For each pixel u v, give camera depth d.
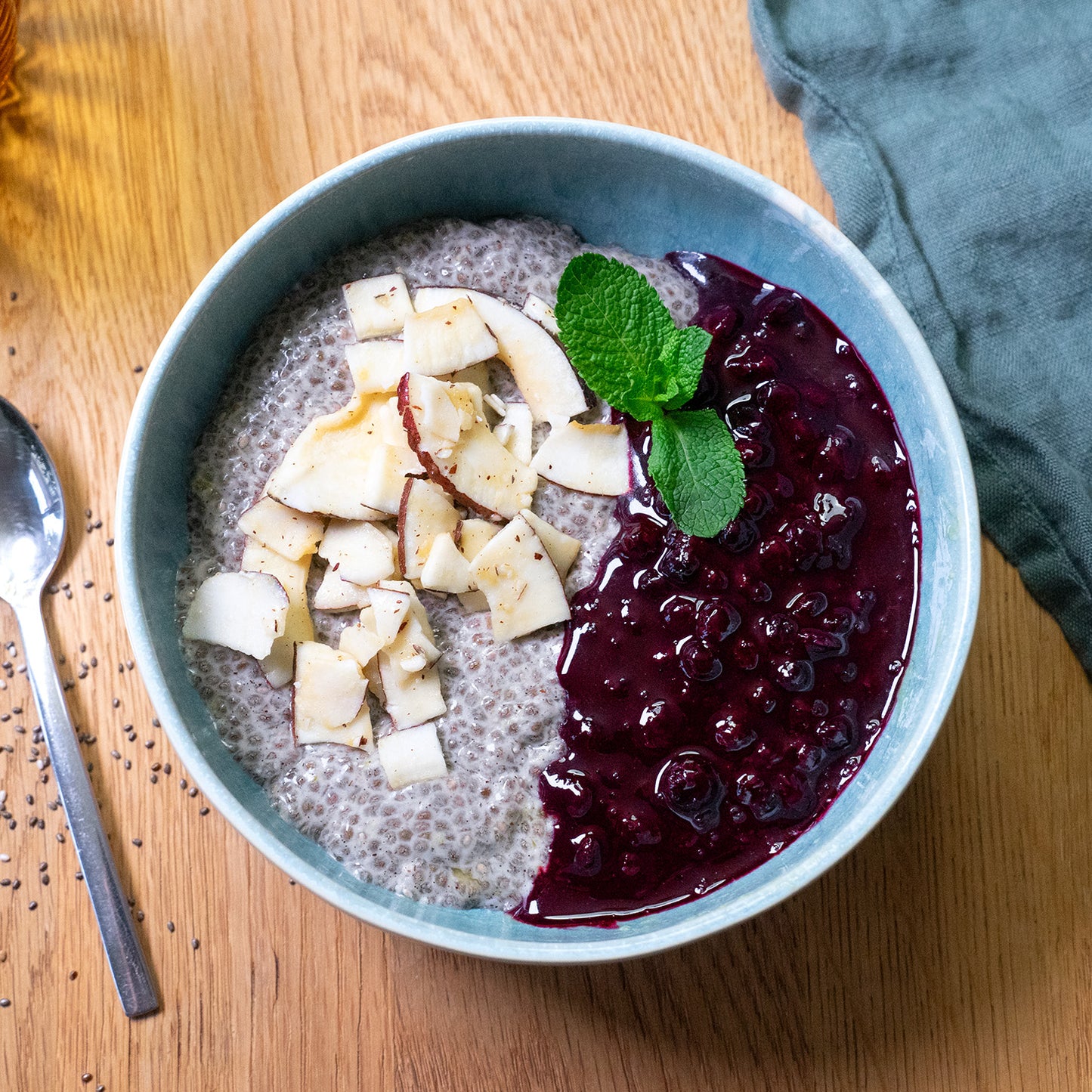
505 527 0.32
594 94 0.37
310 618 0.33
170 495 0.33
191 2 0.37
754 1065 0.35
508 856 0.32
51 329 0.36
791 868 0.31
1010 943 0.35
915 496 0.33
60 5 0.37
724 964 0.35
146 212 0.36
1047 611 0.36
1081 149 0.36
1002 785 0.35
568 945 0.29
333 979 0.35
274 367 0.34
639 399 0.32
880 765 0.32
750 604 0.32
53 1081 0.35
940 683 0.31
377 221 0.34
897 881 0.35
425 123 0.36
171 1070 0.35
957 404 0.36
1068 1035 0.35
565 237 0.35
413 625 0.32
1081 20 0.37
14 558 0.36
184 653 0.33
